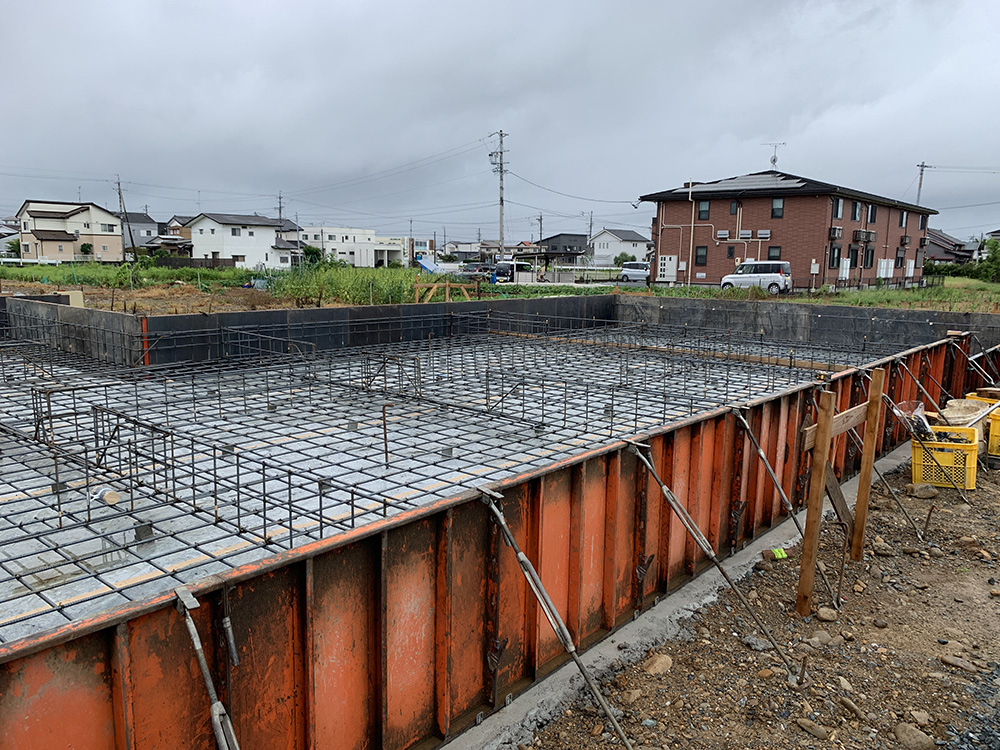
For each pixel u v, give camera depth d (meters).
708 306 23.20
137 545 5.37
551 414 9.91
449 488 6.73
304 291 29.58
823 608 7.95
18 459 7.58
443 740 5.62
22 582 4.76
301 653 4.61
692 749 5.85
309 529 5.74
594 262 101.56
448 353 15.84
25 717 3.51
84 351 14.97
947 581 8.81
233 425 9.35
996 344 18.66
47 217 78.06
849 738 6.00
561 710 6.24
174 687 4.01
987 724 6.16
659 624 7.60
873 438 9.01
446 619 5.47
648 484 7.54
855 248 44.16
